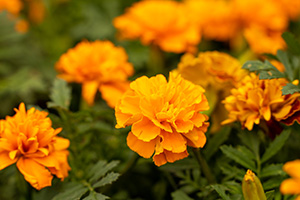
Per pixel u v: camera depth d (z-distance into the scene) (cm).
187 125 45
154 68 65
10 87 63
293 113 47
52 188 51
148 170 55
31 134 46
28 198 50
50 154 47
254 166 48
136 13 63
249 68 48
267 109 47
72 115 50
